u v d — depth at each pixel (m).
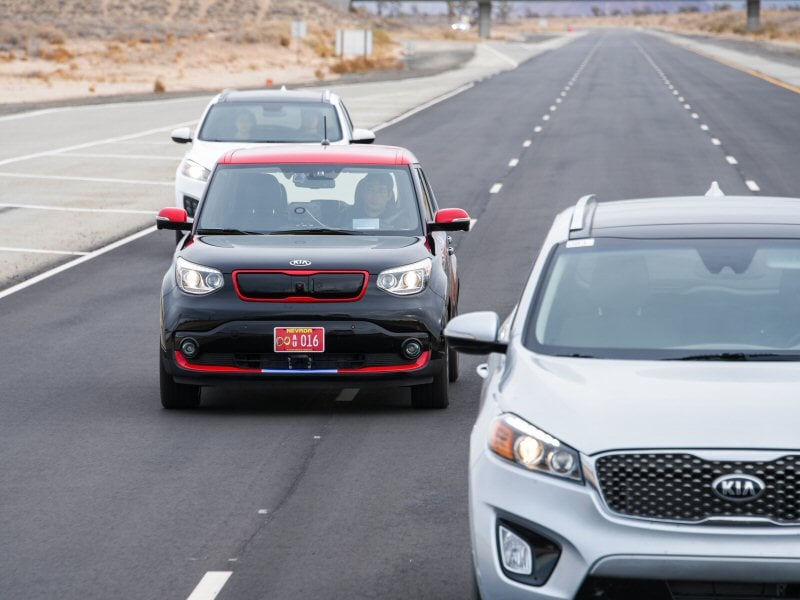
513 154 53.84
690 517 8.78
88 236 33.66
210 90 99.06
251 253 16.84
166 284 17.03
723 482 8.74
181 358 16.56
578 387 9.52
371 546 11.98
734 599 8.73
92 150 54.84
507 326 11.88
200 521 12.74
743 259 11.04
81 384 18.72
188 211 29.89
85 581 11.15
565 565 8.84
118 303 25.02
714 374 9.65
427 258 17.11
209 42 168.50
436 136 62.38
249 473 14.34
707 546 8.66
